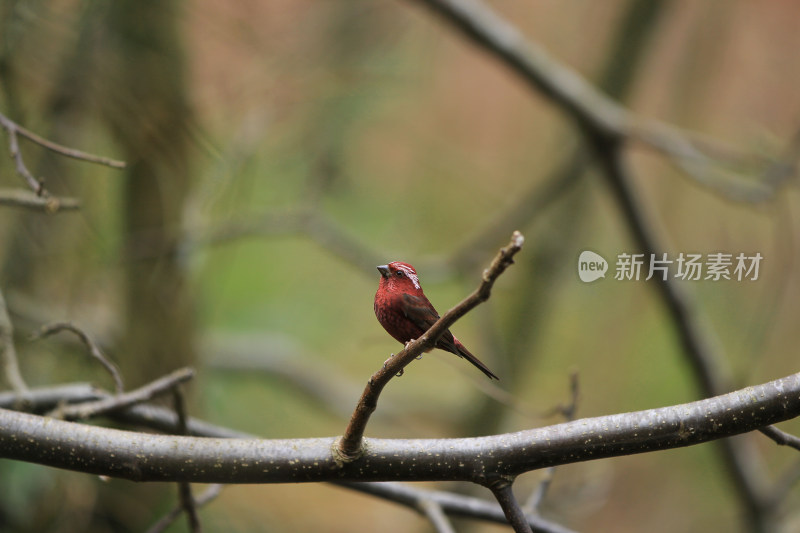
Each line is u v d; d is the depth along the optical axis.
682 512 17.55
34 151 8.31
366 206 16.34
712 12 16.50
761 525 11.95
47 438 4.10
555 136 16.19
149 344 9.54
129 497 9.48
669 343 18.36
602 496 12.08
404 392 17.34
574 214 15.38
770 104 17.69
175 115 9.06
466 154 17.03
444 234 16.52
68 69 8.33
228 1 11.36
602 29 16.97
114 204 9.99
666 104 18.67
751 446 12.18
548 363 19.09
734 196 11.37
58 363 9.42
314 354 17.73
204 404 10.97
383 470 4.09
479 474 4.04
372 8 12.65
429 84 15.09
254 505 13.95
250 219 11.79
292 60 11.12
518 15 17.48
